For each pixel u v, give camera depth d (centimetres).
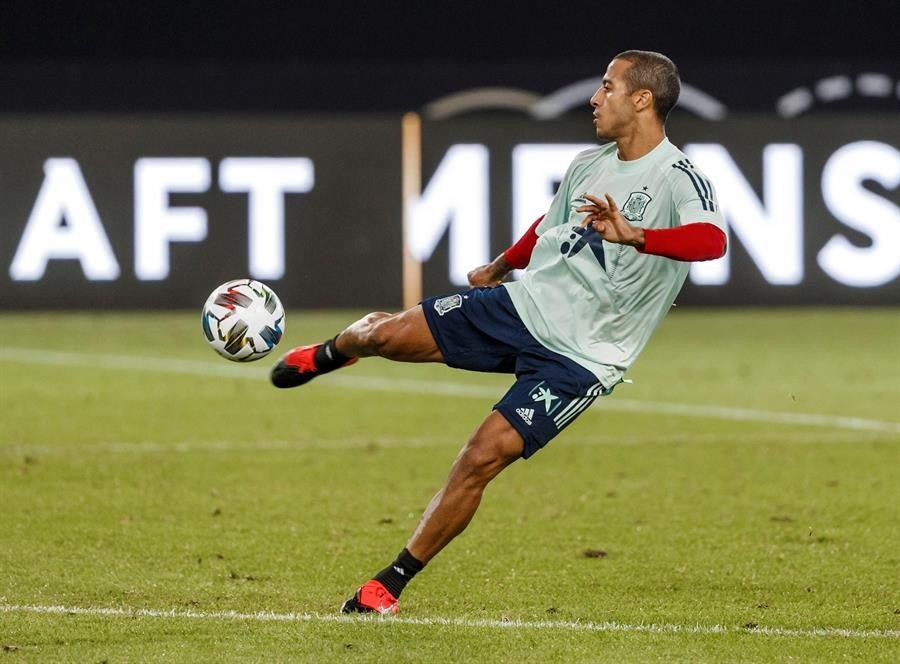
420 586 2141
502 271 2170
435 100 7975
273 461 3250
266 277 6600
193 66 8894
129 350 5609
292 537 2469
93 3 9225
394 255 6625
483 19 9400
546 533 2530
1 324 6550
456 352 2002
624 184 1967
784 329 6391
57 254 6538
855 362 5247
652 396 4391
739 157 6625
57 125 6500
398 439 3578
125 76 7981
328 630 1855
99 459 3247
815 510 2741
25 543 2388
